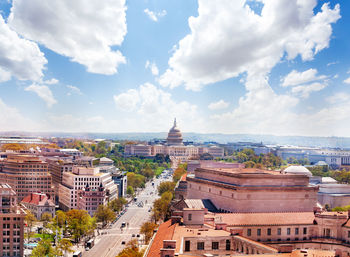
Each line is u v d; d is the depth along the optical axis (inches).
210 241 4783.5
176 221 5984.3
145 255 4633.4
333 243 5984.3
